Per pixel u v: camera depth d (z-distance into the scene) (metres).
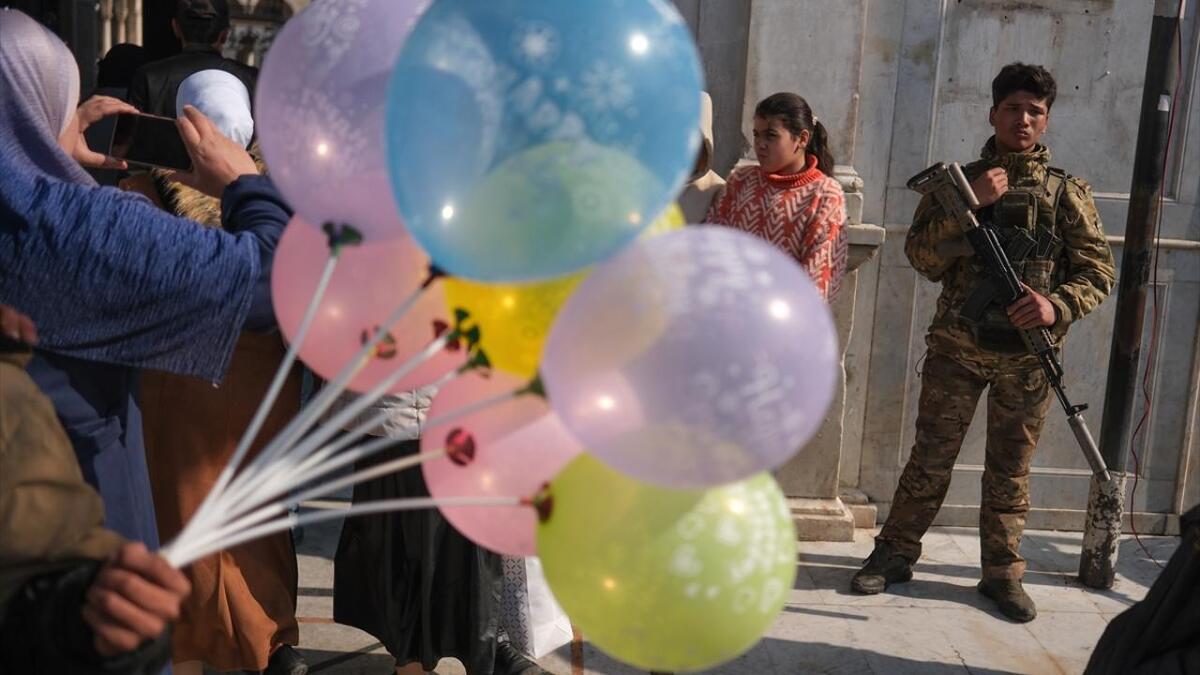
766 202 3.48
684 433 1.26
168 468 2.82
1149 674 2.07
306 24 1.65
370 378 1.68
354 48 1.60
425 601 2.94
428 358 1.58
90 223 1.71
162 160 2.34
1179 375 4.61
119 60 4.84
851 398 4.59
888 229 4.46
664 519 1.43
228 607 2.82
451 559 2.94
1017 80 3.72
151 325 1.77
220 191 2.01
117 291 1.73
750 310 1.25
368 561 2.99
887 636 3.71
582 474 1.48
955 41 4.39
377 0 1.65
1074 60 4.42
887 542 4.10
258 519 1.37
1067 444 4.67
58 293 1.71
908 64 4.37
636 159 1.35
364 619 3.05
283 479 1.39
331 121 1.58
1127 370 4.01
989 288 3.74
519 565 3.16
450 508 1.66
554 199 1.33
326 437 1.45
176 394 2.80
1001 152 3.81
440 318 1.61
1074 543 4.59
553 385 1.31
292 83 1.62
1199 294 4.55
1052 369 3.75
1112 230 4.52
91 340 1.76
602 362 1.26
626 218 1.35
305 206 1.61
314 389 3.62
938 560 4.36
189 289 1.76
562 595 1.51
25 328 1.53
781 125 3.45
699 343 1.23
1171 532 4.71
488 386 1.59
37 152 1.82
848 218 4.25
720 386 1.23
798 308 1.28
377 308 1.64
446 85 1.36
